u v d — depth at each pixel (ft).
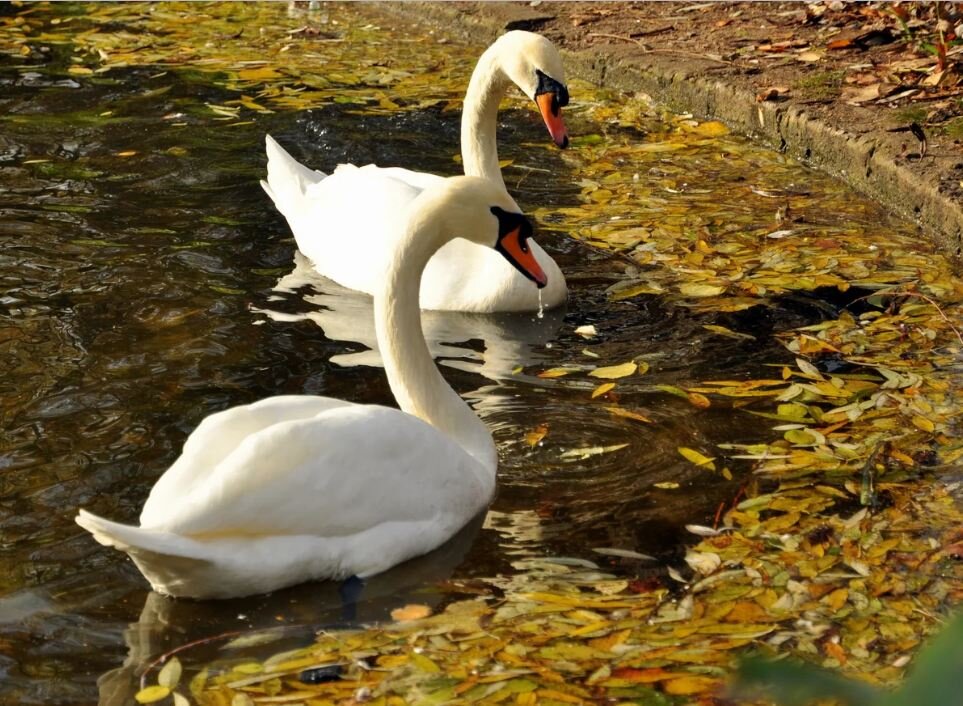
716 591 14.43
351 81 35.19
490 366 20.59
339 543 14.65
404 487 15.16
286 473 14.19
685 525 15.85
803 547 15.31
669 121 32.68
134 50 37.83
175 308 22.13
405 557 15.12
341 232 24.20
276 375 19.76
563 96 23.81
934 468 17.04
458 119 32.14
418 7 41.45
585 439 18.02
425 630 13.75
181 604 14.28
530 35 23.98
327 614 14.15
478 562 15.19
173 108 32.50
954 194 25.08
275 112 32.32
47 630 13.76
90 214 26.11
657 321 22.06
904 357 20.34
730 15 37.76
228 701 12.55
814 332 21.33
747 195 27.81
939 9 30.91
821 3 36.65
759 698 12.34
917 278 23.35
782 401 18.95
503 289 22.62
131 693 12.73
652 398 19.22
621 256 24.81
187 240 25.13
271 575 14.20
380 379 19.71
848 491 16.53
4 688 12.80
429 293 23.17
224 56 37.40
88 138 30.32
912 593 14.38
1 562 14.99
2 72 35.29
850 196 27.63
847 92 30.83
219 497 13.70
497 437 18.16
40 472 16.87
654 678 12.78
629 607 14.12
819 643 13.43
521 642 13.46
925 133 28.07
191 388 19.22
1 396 18.90
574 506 16.35
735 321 21.86
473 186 16.94
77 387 19.20
